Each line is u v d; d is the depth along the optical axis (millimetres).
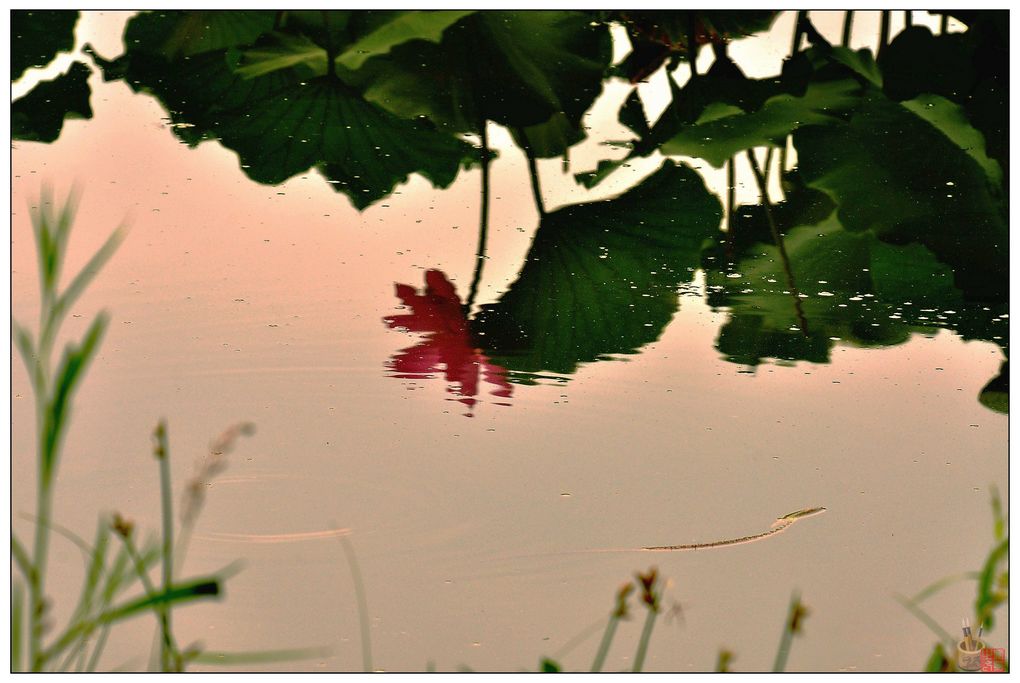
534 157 8477
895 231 7367
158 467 5008
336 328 6227
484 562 4391
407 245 7277
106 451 5105
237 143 8547
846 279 6855
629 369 5953
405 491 4875
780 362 6012
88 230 7246
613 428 5402
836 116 8789
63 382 2951
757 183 8031
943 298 6684
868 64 9703
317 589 4219
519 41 9906
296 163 8305
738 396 5695
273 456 5117
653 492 4887
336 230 7441
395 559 4410
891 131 8508
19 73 9578
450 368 5910
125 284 6609
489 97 9211
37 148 8352
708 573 4363
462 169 8281
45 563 4234
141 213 7504
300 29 10258
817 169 8102
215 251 7086
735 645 3963
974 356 6055
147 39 10180
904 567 4406
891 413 5531
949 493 4891
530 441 5277
